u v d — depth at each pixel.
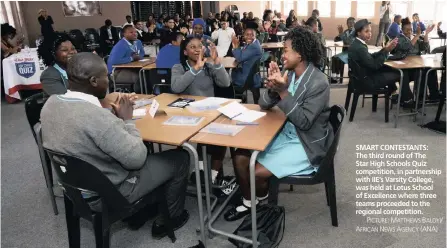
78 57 1.45
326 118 1.91
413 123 3.70
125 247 1.93
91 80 1.44
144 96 2.59
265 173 1.86
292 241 1.92
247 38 4.03
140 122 1.96
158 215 2.12
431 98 4.02
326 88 1.81
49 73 2.37
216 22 9.37
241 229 1.89
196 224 2.12
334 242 1.90
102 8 10.19
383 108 4.29
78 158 1.37
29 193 2.56
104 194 1.47
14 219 2.24
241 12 14.66
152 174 1.71
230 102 2.30
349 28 5.69
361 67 3.61
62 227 2.15
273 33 7.71
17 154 3.29
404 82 3.77
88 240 2.01
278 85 1.80
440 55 4.16
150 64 4.34
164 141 1.68
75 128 1.37
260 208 1.95
